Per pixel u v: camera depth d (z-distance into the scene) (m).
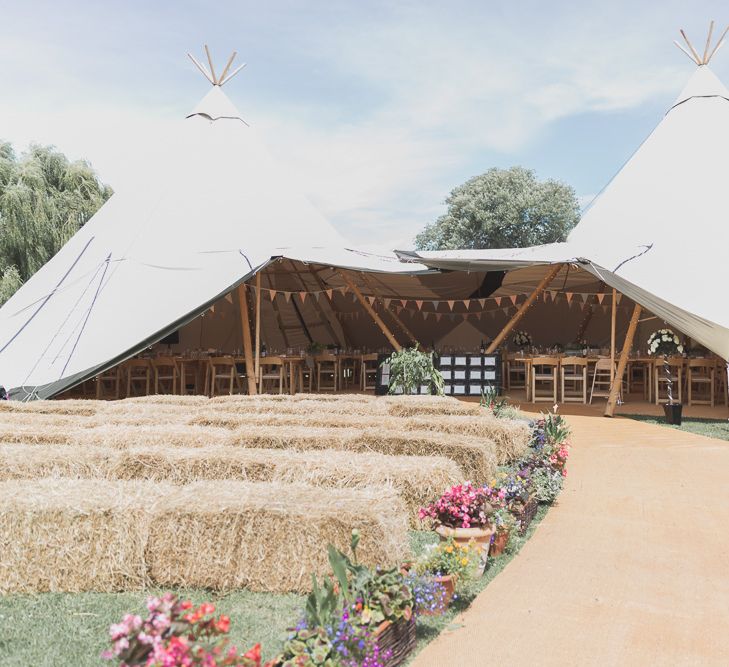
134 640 1.97
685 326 10.16
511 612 3.55
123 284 11.01
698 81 13.98
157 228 11.98
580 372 16.34
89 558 3.71
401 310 17.64
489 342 17.47
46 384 9.77
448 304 17.53
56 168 20.94
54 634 3.17
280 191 13.72
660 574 4.12
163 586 3.76
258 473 4.79
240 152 13.98
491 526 4.17
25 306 11.23
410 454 5.57
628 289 10.65
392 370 12.12
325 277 16.36
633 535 4.90
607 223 12.91
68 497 3.86
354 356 15.51
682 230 11.72
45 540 3.70
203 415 7.06
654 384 13.96
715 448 8.28
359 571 2.93
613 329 11.94
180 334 15.70
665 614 3.53
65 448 5.17
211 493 3.95
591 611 3.57
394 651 2.91
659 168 13.18
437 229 38.25
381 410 8.18
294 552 3.62
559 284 16.06
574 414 11.69
